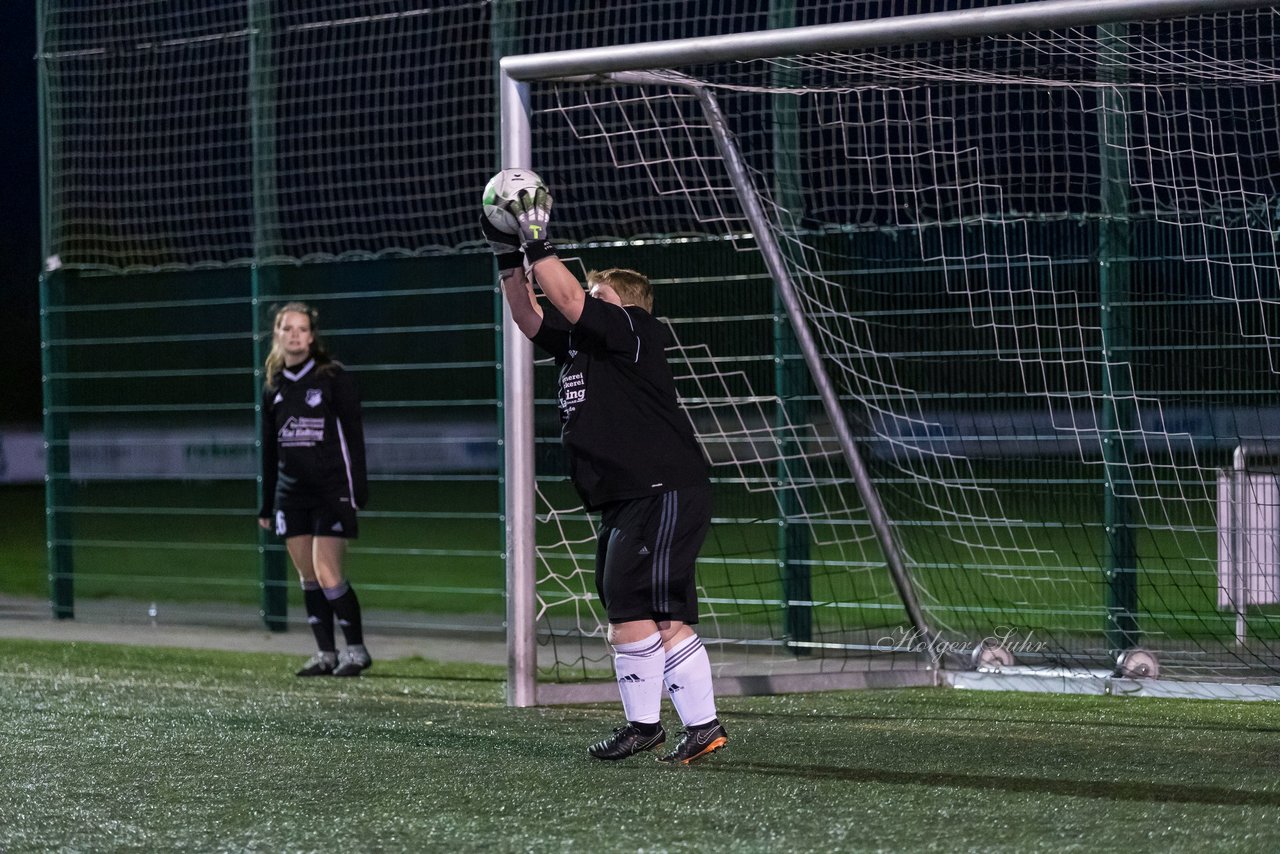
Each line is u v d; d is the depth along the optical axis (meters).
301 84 31.56
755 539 29.64
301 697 21.83
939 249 25.02
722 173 27.16
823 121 25.97
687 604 15.94
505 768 16.14
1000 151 25.08
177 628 30.77
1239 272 22.98
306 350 24.27
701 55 19.55
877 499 23.42
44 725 19.28
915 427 25.12
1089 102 24.25
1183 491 23.38
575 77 20.77
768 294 26.89
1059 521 24.34
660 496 15.60
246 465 53.66
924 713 20.09
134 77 33.28
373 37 30.56
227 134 33.88
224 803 14.52
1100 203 24.00
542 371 28.05
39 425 59.56
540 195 15.39
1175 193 23.41
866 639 26.22
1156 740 17.70
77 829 13.54
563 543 22.56
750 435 25.62
